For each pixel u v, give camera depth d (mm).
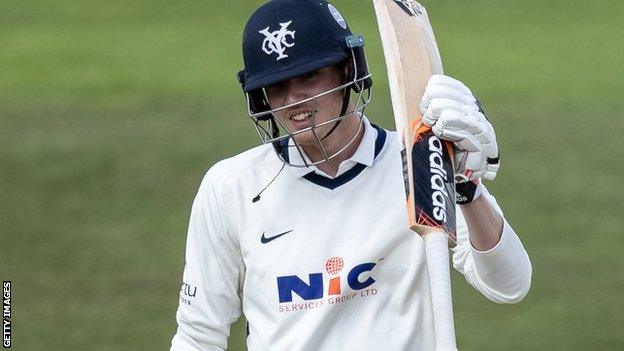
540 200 30297
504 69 45625
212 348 11211
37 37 52281
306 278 10633
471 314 23328
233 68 46594
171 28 53562
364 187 10758
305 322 10617
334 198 10750
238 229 10938
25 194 31531
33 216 29781
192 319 11156
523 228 28266
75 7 58188
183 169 33469
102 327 23000
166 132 37344
